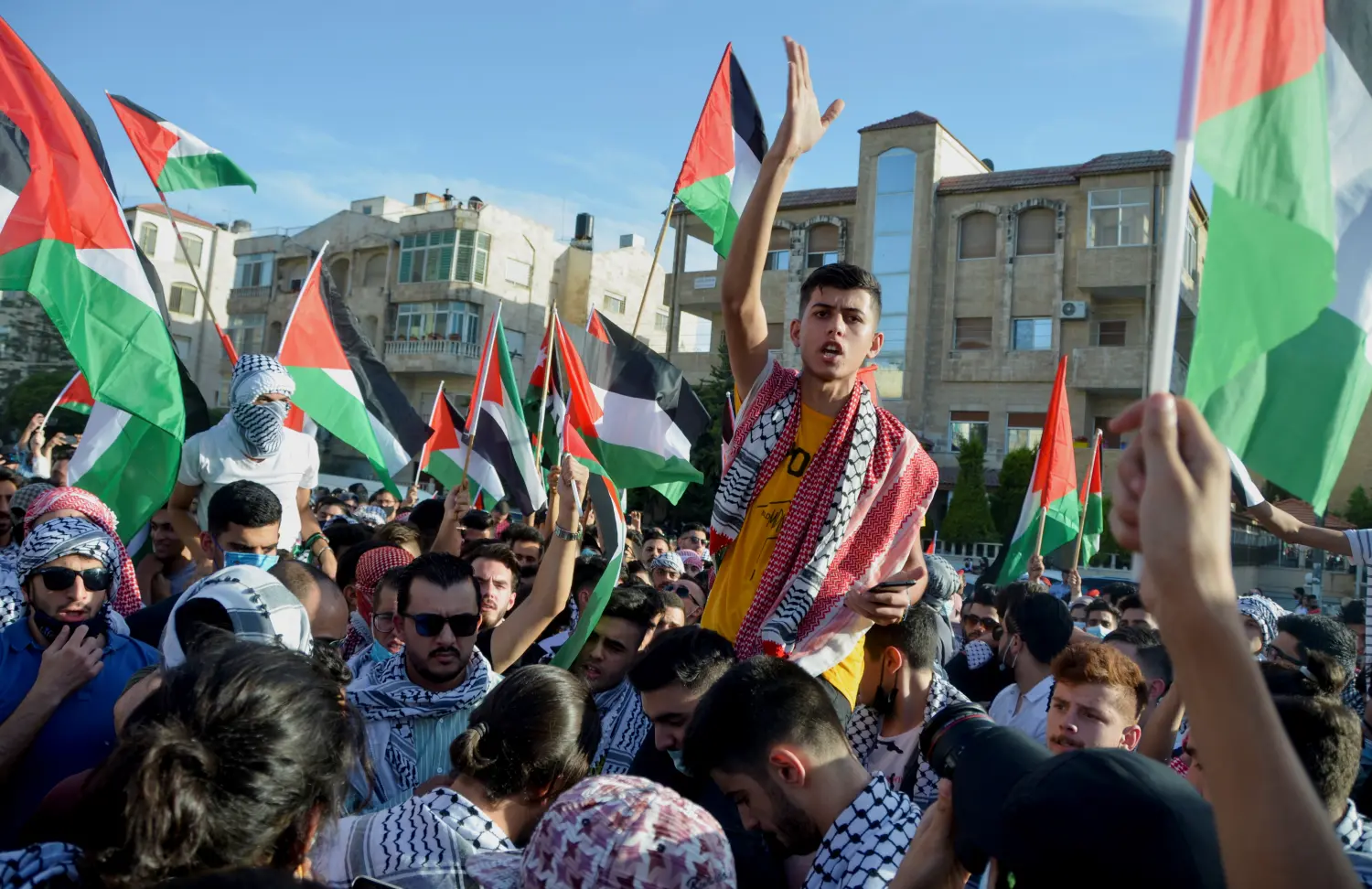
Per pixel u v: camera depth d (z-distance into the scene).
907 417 36.38
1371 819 3.26
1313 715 2.99
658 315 55.28
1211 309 2.06
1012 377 35.31
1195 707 1.22
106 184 5.73
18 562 3.88
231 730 1.80
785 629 3.38
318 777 1.89
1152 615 1.27
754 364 3.72
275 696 1.89
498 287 47.16
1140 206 34.09
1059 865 1.46
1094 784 1.49
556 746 2.78
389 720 3.69
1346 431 2.31
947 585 6.52
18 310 30.05
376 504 15.27
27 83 5.64
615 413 8.16
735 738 2.62
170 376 5.68
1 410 28.98
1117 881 1.42
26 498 6.66
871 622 3.46
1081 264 34.50
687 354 41.41
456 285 45.72
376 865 2.63
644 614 4.54
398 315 46.97
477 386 9.86
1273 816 1.16
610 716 4.38
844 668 3.60
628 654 4.50
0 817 3.45
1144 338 34.41
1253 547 19.28
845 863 2.51
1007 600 6.31
